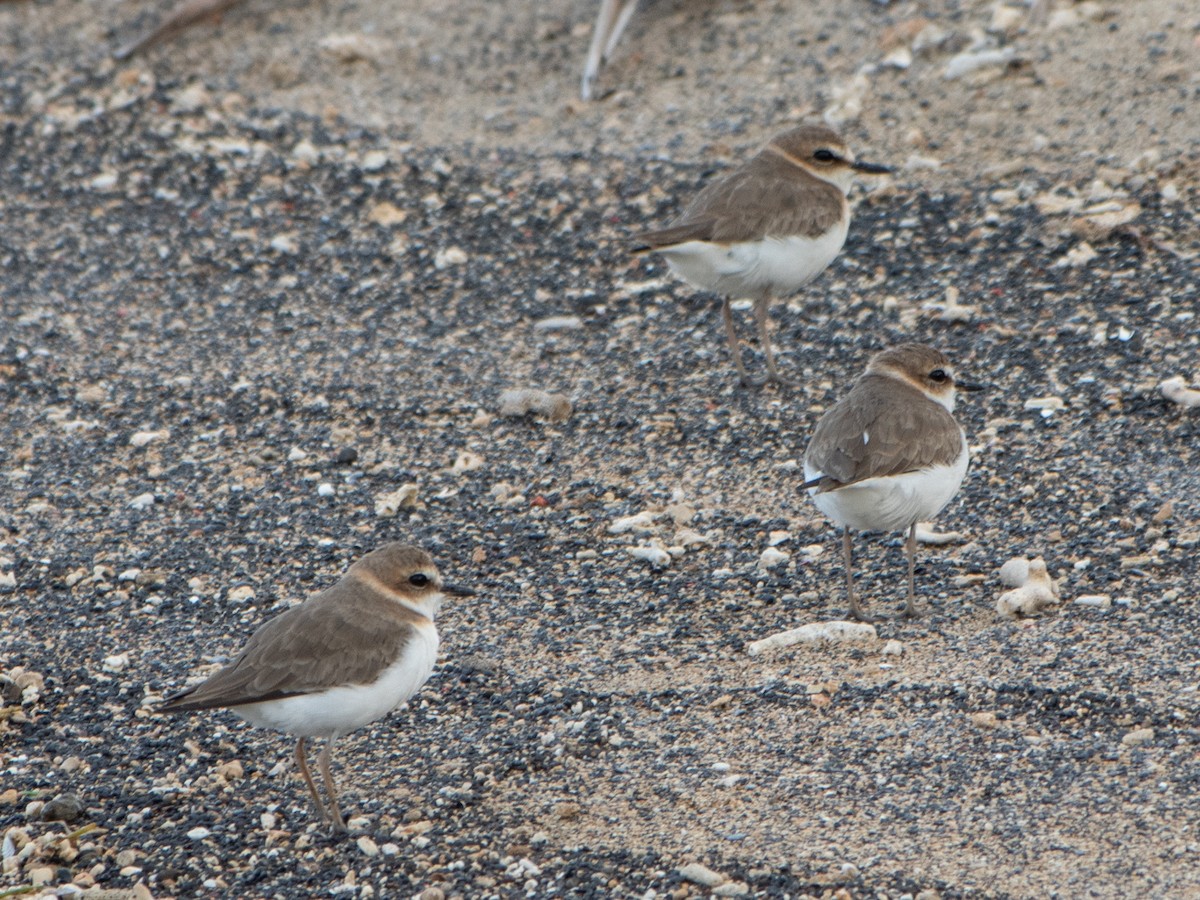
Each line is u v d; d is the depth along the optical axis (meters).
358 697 7.79
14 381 13.73
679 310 14.46
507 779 8.45
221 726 9.15
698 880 7.36
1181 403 11.76
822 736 8.52
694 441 12.34
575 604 10.33
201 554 11.15
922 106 16.58
